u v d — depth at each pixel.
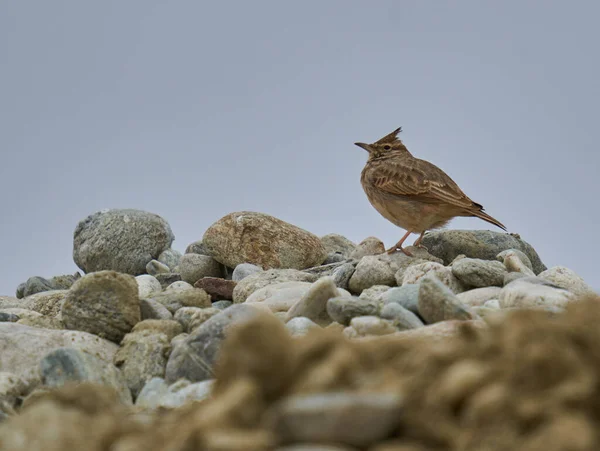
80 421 6.76
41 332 12.30
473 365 6.39
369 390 6.36
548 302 11.85
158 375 11.39
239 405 6.20
